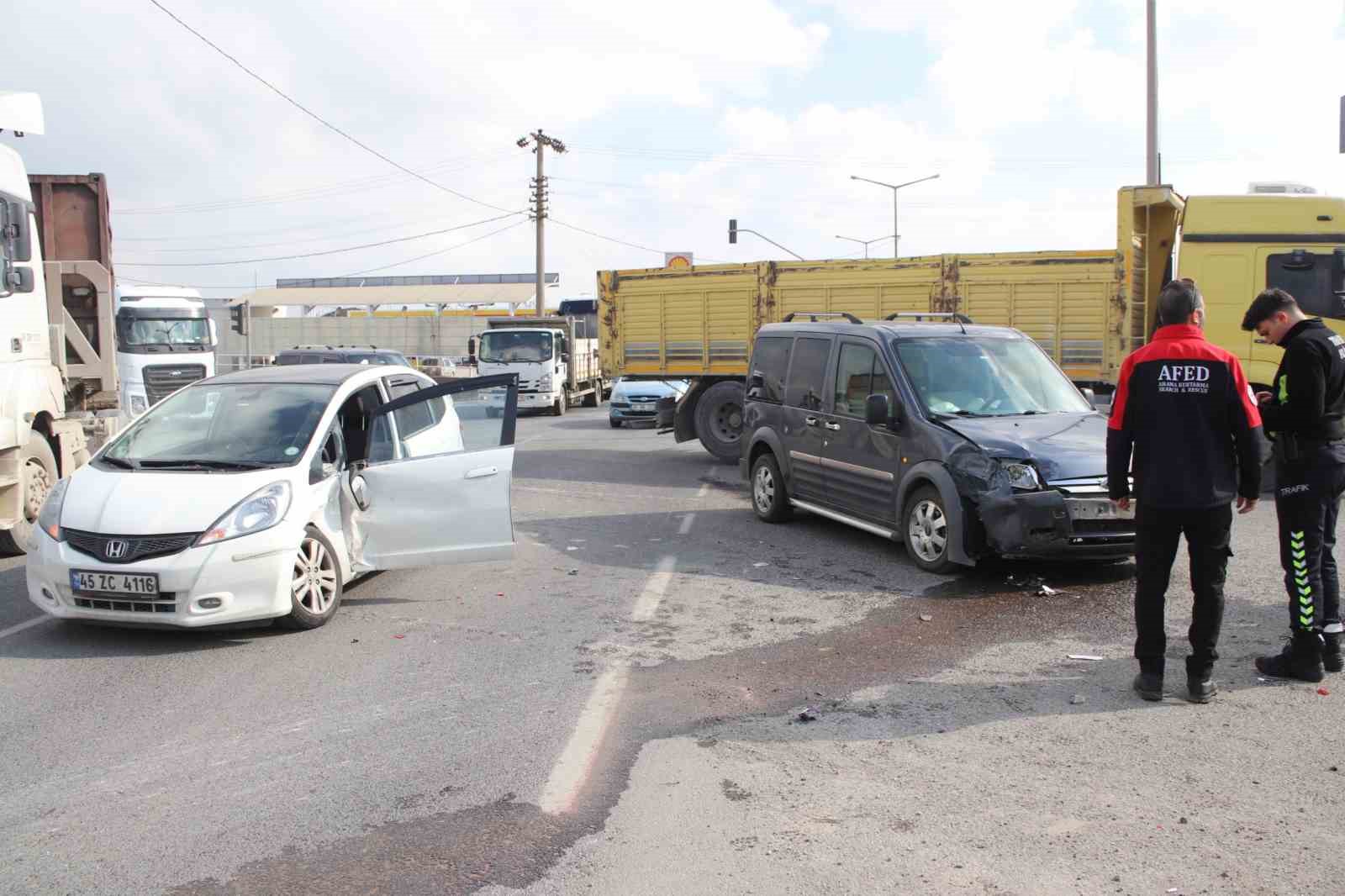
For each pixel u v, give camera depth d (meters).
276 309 71.69
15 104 9.75
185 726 4.95
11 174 8.84
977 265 14.47
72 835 3.85
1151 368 4.98
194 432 7.05
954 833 3.79
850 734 4.80
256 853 3.69
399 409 7.85
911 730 4.84
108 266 11.98
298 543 6.40
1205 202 12.06
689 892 3.40
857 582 7.86
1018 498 7.19
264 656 6.05
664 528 10.30
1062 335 14.02
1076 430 7.86
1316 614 5.37
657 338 16.88
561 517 11.00
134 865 3.62
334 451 7.09
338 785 4.27
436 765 4.47
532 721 4.99
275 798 4.15
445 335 54.28
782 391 10.30
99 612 6.13
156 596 6.02
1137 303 13.83
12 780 4.36
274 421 7.04
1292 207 11.72
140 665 5.91
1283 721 4.85
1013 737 4.72
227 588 6.08
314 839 3.80
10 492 8.80
